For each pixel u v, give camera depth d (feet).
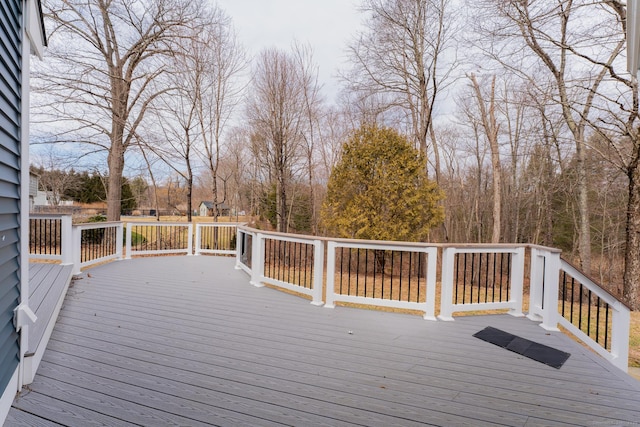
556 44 27.40
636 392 8.02
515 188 55.98
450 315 13.35
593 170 39.81
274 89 44.27
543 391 7.99
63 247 19.63
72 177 72.90
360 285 28.66
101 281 19.02
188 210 41.86
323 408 7.06
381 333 11.75
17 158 6.95
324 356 9.71
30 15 7.41
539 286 13.35
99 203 76.79
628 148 31.27
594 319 23.02
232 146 56.54
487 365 9.37
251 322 12.61
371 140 31.81
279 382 8.12
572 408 7.27
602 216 48.32
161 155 40.40
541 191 53.83
